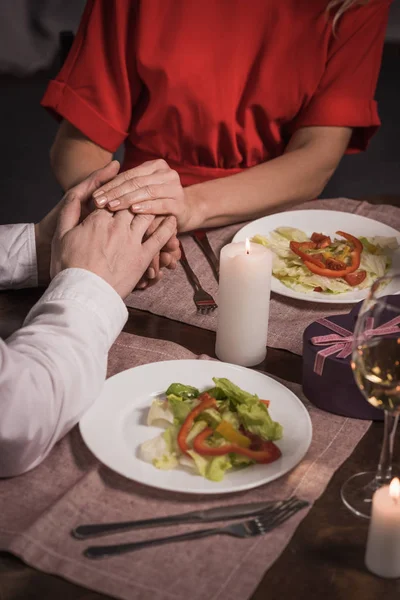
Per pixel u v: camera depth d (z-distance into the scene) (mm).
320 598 724
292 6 1814
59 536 783
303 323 1249
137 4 1801
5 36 5973
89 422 935
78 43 1860
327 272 1361
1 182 4137
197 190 1610
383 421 1003
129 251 1131
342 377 979
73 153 1884
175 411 928
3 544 770
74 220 1184
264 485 867
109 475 878
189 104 1866
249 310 1086
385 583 743
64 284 1029
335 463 911
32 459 877
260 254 1097
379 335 818
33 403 855
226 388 946
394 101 5477
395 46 6578
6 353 859
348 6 1798
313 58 1868
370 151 4656
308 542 791
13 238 1321
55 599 716
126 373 1038
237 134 1930
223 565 750
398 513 724
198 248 1493
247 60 1858
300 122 1954
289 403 980
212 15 1806
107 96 1863
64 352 926
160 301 1301
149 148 1955
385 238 1491
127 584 727
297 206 1720
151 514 823
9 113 5172
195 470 868
